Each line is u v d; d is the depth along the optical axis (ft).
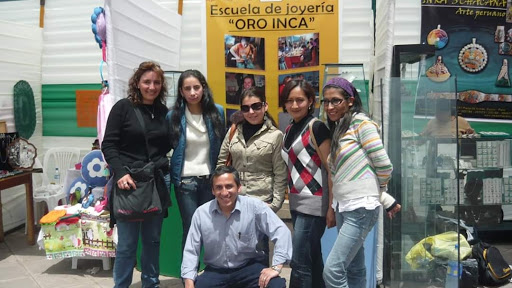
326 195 8.96
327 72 12.69
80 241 12.87
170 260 12.39
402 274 10.36
